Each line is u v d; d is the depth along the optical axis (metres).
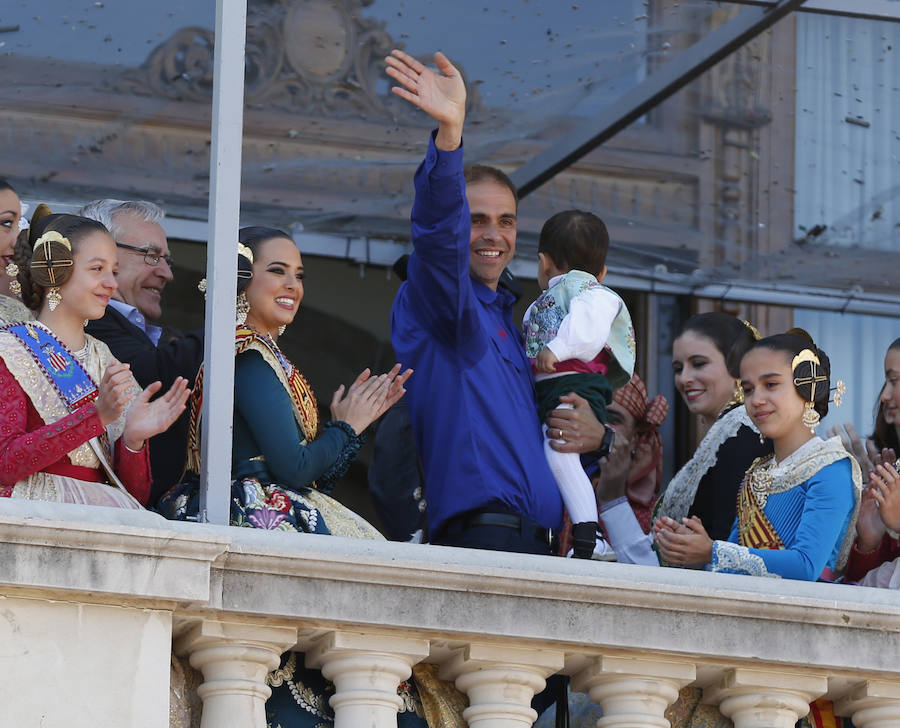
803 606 12.98
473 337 14.85
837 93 24.19
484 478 14.50
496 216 15.77
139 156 22.70
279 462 13.71
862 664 13.08
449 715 12.77
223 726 12.00
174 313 25.88
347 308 26.84
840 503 14.55
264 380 13.92
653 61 22.11
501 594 12.48
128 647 11.63
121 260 17.77
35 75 21.61
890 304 25.70
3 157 22.23
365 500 26.55
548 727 13.50
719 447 16.84
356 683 12.32
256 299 14.67
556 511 14.98
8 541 11.36
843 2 20.78
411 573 12.27
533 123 22.92
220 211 13.09
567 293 15.90
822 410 15.22
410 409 15.16
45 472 12.77
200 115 22.61
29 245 13.72
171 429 15.16
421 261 14.59
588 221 16.30
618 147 24.33
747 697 13.13
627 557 17.73
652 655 12.86
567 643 12.62
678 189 24.61
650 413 18.80
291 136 23.19
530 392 15.42
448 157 14.21
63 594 11.53
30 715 11.30
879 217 24.69
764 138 24.58
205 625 12.00
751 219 24.75
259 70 22.80
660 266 25.17
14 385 12.82
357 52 22.92
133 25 21.50
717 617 12.88
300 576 12.12
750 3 20.66
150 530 11.66
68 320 13.40
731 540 15.38
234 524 13.38
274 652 12.23
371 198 23.77
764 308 25.91
